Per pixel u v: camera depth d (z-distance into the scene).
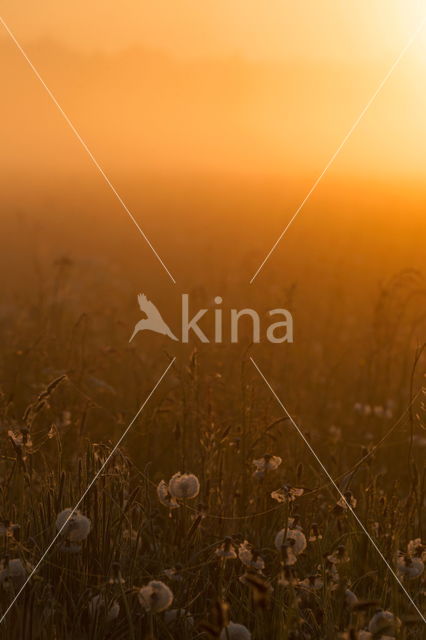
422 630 2.62
